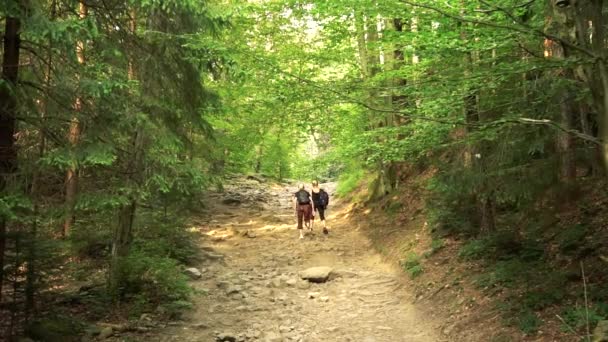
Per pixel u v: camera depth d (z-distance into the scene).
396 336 7.69
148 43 9.05
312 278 11.23
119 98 7.22
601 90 4.30
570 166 7.67
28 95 6.54
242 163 18.50
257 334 7.90
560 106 7.02
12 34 6.37
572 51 4.86
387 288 10.34
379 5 5.31
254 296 10.20
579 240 7.48
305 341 7.64
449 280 8.91
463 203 11.16
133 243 10.74
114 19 7.92
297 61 11.52
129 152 8.17
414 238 12.23
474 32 5.39
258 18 10.11
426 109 6.36
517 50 6.73
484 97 7.14
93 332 7.48
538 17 5.96
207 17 8.19
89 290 9.13
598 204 8.04
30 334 6.89
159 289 9.25
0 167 6.15
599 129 4.31
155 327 8.09
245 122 11.64
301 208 16.06
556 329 5.72
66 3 7.29
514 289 7.25
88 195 7.39
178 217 13.44
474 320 7.09
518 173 7.55
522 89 6.77
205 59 7.46
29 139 7.25
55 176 7.57
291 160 33.00
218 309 9.36
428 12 5.26
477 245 9.30
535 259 7.95
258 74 6.79
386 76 8.05
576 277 6.68
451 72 5.88
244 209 22.44
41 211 7.14
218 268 12.65
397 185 17.80
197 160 12.56
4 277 6.69
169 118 9.73
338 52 11.85
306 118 8.54
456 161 9.20
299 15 7.68
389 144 8.09
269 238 16.27
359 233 16.03
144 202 11.89
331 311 9.18
